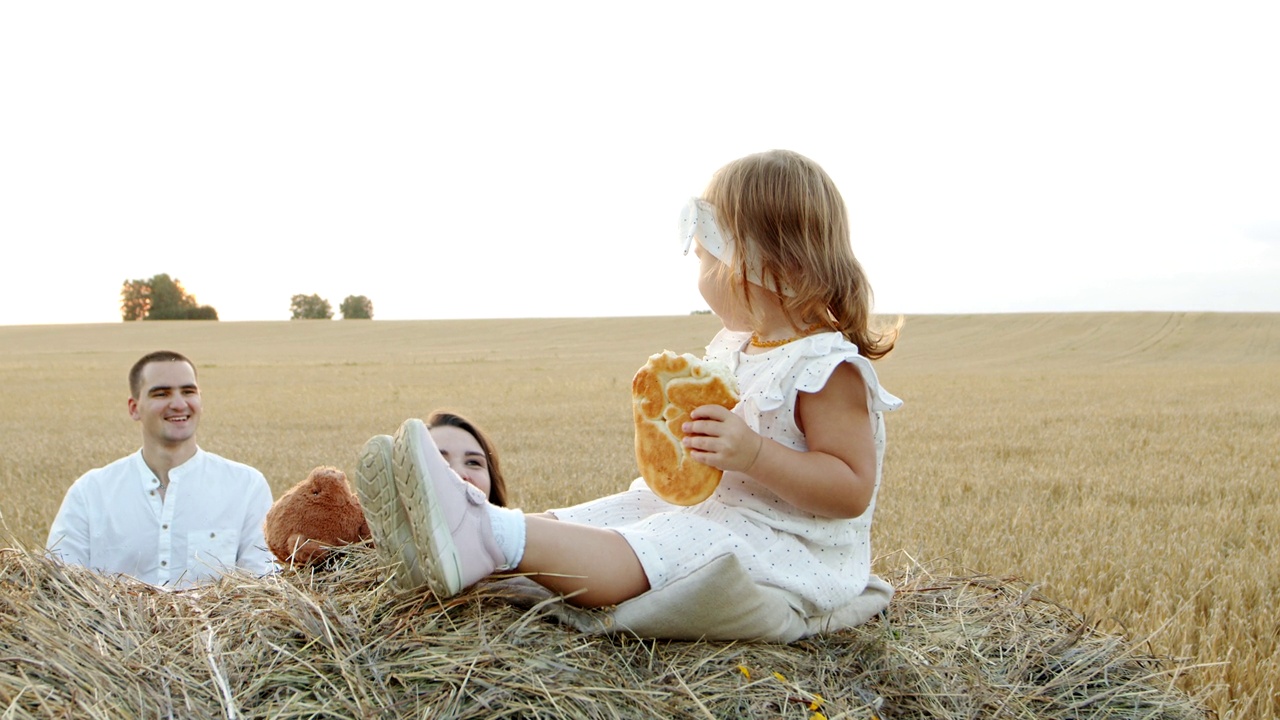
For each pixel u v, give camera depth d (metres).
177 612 2.01
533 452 11.45
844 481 2.24
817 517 2.34
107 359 39.44
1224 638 3.96
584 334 55.12
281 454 11.27
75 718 1.51
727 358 2.60
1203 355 40.47
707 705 1.83
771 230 2.37
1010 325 52.94
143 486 3.71
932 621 2.53
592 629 1.98
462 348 47.62
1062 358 39.59
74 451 12.02
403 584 1.98
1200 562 5.27
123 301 87.88
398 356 41.06
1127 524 6.61
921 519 6.71
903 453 11.13
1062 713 2.15
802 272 2.38
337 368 32.84
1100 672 2.34
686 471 2.17
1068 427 14.14
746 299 2.46
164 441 3.70
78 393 23.42
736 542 2.18
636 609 1.98
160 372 3.68
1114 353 41.66
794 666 2.05
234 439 13.25
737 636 2.04
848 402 2.32
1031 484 8.62
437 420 3.38
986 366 35.09
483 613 1.96
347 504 2.85
